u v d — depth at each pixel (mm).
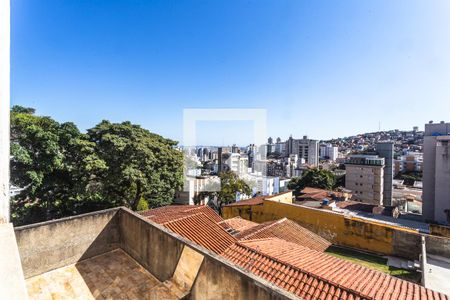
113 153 13336
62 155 12297
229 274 3082
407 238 8688
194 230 6852
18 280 1552
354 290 3996
